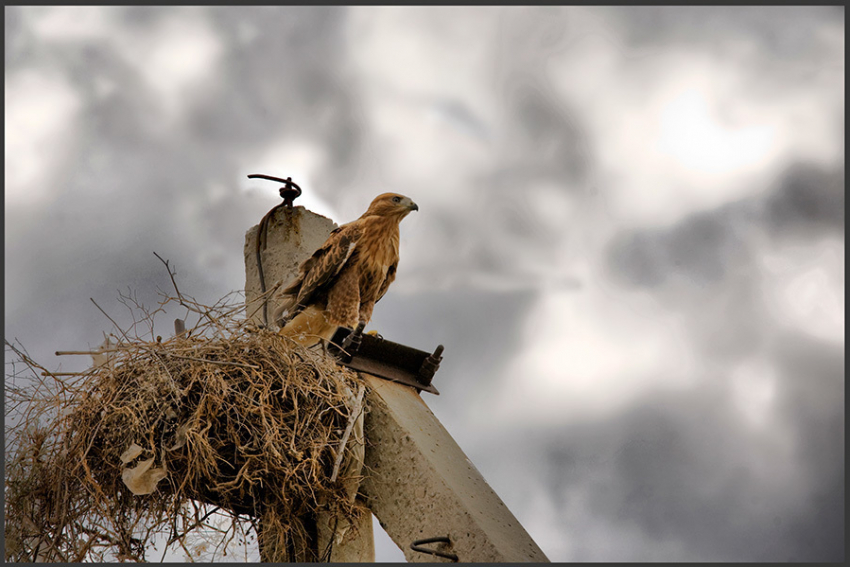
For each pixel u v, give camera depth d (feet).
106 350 34.83
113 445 33.32
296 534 36.40
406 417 38.34
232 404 33.50
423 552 33.96
